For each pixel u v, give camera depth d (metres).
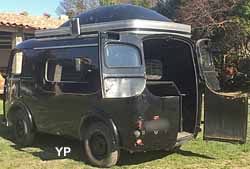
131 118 5.89
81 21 7.02
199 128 6.98
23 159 6.74
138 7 7.01
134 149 5.94
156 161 6.61
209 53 7.17
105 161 6.19
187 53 7.04
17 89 7.68
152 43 6.98
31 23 17.67
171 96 6.40
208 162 6.60
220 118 6.68
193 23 18.58
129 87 6.00
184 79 7.11
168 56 7.23
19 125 7.69
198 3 18.53
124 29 6.41
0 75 15.07
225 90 16.06
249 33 17.80
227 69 16.59
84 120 6.39
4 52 18.11
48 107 7.04
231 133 6.60
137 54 6.18
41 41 7.34
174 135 6.34
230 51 18.25
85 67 6.39
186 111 7.09
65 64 6.77
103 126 6.18
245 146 7.55
